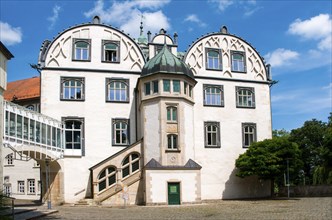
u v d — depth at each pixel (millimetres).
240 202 35438
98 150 38469
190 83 37969
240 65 43969
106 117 39250
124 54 40938
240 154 41531
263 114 43625
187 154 36125
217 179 40656
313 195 42500
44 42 39562
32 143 30719
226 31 44219
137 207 31422
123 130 39500
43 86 38594
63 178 36969
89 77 39594
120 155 36375
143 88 37219
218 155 41156
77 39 40156
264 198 40719
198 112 41344
